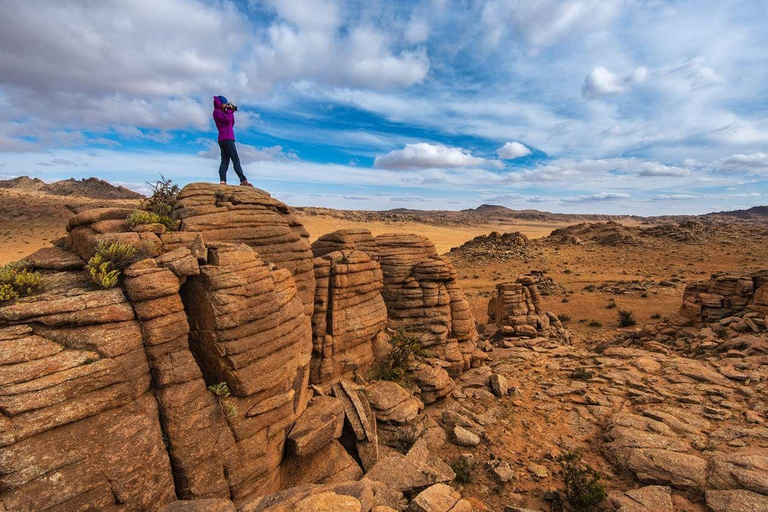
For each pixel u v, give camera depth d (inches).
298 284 643.5
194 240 453.4
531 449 621.9
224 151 684.7
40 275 391.2
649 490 479.5
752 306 1250.6
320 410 541.3
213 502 293.3
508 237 4749.0
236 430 403.2
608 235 4581.7
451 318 1054.4
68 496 274.8
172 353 370.9
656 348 1209.4
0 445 257.4
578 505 473.7
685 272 2970.0
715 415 671.1
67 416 290.4
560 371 1013.2
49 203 5585.6
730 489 457.7
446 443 632.4
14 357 287.9
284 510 268.5
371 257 909.2
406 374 815.7
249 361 424.8
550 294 2517.2
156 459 330.3
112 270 382.9
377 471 507.2
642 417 673.6
